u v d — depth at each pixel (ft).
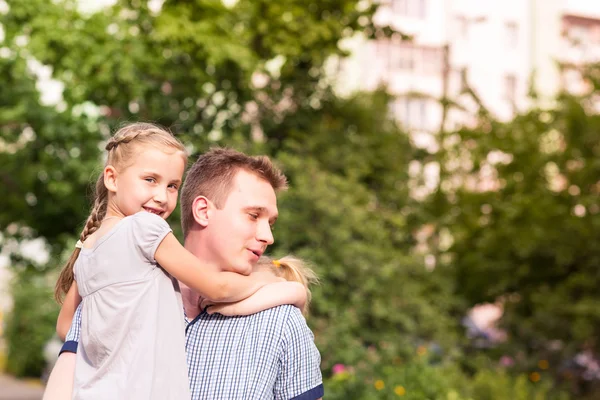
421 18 99.25
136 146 9.00
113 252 8.58
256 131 43.37
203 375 8.57
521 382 36.60
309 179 35.86
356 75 85.51
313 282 10.01
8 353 71.72
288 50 40.50
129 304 8.46
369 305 34.14
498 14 103.50
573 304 44.19
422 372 31.86
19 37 41.14
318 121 43.14
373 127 44.60
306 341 8.65
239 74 41.63
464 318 51.37
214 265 8.96
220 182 8.95
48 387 8.87
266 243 8.99
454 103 50.31
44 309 68.33
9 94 44.29
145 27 40.40
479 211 47.24
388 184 43.19
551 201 45.39
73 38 39.40
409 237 43.86
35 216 47.16
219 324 8.79
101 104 42.06
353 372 30.60
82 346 8.78
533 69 50.11
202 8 39.86
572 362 45.73
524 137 47.37
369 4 43.01
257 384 8.41
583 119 46.14
